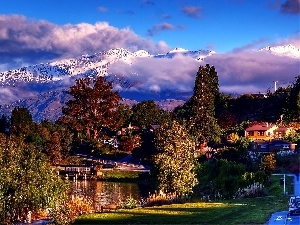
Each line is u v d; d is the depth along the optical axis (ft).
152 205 198.08
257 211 147.13
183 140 230.27
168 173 217.36
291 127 451.94
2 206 139.23
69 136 488.44
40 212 168.76
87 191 313.32
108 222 149.89
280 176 242.78
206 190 256.93
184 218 147.02
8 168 142.72
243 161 311.06
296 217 134.31
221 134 458.50
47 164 154.40
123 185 350.64
